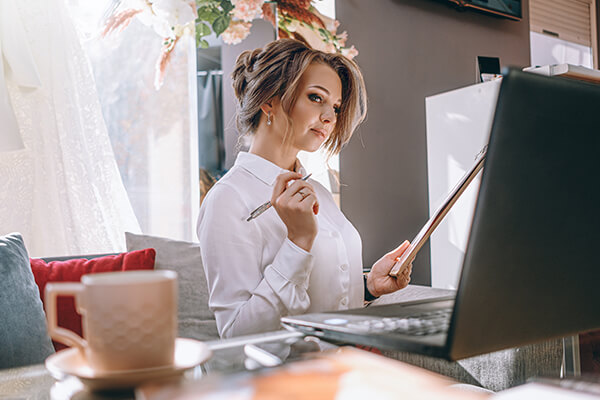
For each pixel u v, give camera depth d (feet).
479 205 1.32
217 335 5.22
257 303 3.16
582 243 1.59
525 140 1.35
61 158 6.59
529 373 2.85
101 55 7.38
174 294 1.43
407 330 1.68
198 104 7.75
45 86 6.59
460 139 6.23
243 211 3.58
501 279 1.40
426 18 10.52
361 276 4.06
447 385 1.19
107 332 1.34
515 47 12.22
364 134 9.46
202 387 1.12
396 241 9.78
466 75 11.15
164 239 5.84
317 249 3.72
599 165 1.56
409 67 10.18
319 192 4.30
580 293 1.64
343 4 9.27
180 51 7.64
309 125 4.02
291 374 1.19
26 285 4.35
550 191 1.45
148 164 7.52
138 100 7.50
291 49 4.04
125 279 1.39
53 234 6.54
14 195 6.36
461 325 1.36
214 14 7.86
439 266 6.34
